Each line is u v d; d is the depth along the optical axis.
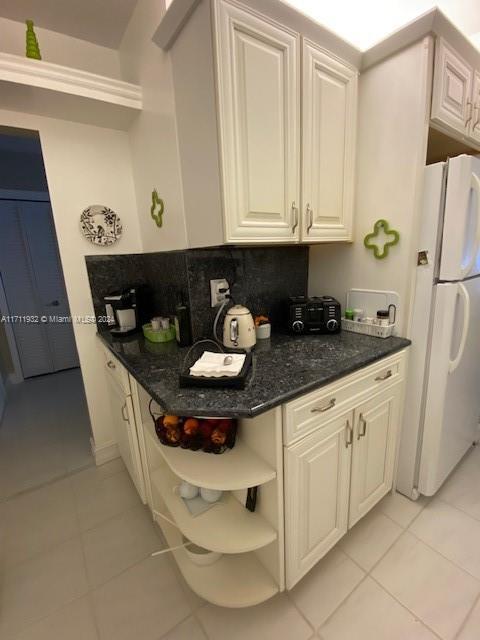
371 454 1.33
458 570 1.23
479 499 1.55
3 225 3.11
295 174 1.18
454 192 1.18
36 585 1.24
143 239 1.80
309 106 1.15
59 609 1.15
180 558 1.23
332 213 1.35
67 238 1.63
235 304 1.56
